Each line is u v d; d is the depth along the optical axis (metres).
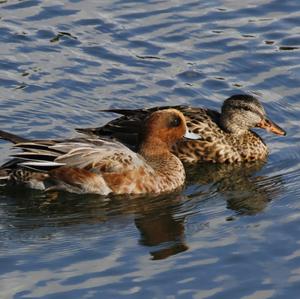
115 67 20.66
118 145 17.19
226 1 22.98
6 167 16.98
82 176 16.84
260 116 18.70
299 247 14.99
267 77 20.55
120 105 19.55
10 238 15.36
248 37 21.70
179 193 17.17
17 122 18.81
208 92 20.09
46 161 16.75
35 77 20.20
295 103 19.83
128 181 16.91
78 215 16.19
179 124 17.59
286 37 21.72
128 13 22.45
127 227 15.77
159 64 20.81
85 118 19.09
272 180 17.72
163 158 17.42
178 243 15.20
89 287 13.92
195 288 13.93
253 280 14.14
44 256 14.77
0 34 21.53
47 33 21.62
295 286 13.98
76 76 20.30
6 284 14.01
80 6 22.64
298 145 18.80
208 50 21.31
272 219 16.02
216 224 15.90
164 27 21.97
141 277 14.20
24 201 16.59
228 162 18.59
